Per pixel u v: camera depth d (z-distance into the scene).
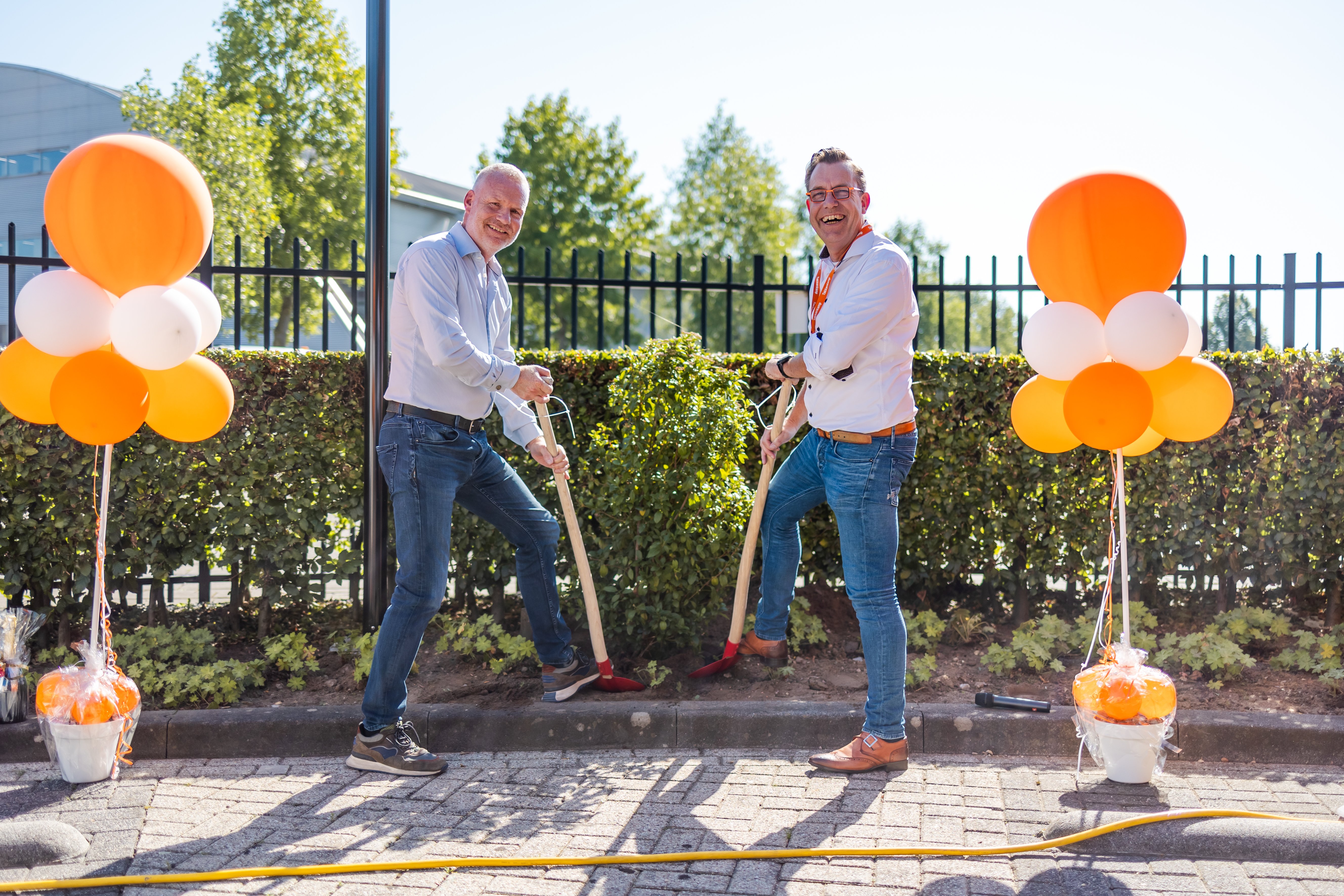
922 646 4.53
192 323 3.01
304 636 4.49
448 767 3.55
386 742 3.51
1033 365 3.19
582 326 26.91
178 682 4.01
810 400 3.69
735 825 2.98
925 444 4.89
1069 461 4.83
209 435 3.36
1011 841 2.84
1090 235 2.99
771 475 4.05
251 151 21.55
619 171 27.61
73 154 2.97
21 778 3.43
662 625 4.25
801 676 4.25
